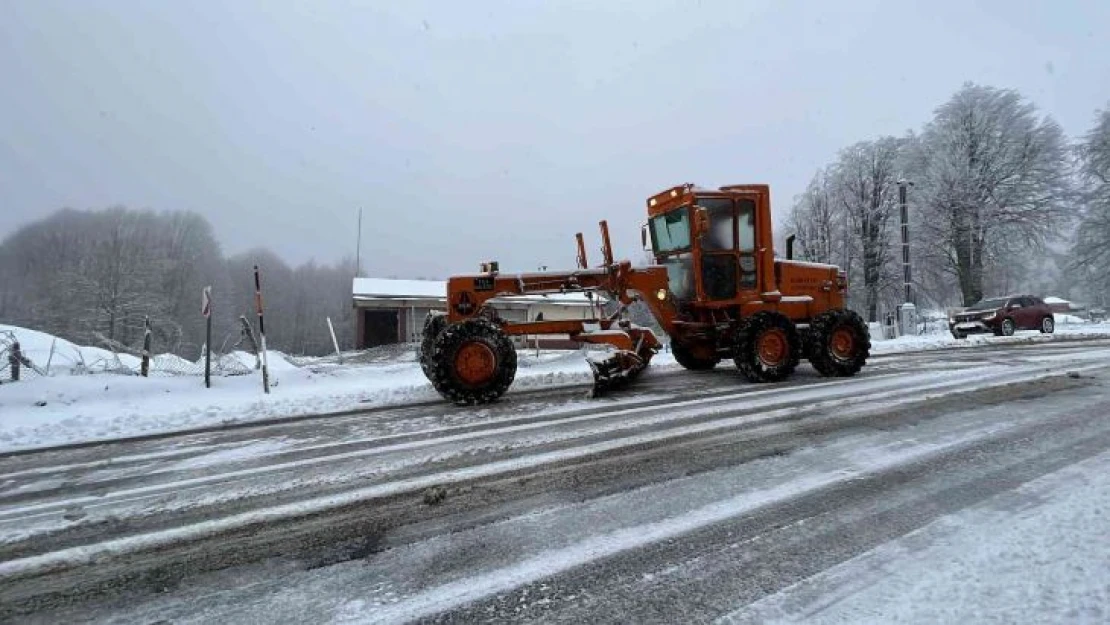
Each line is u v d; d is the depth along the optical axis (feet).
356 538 8.42
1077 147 80.69
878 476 10.18
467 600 6.53
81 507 10.50
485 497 9.87
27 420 19.19
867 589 6.43
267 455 13.71
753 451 12.02
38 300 146.10
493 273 20.53
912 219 87.71
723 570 7.00
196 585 7.21
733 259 22.63
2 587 7.36
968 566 6.84
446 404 19.66
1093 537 7.40
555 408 17.66
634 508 9.07
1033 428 13.29
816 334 22.47
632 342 20.29
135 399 22.72
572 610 6.23
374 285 97.19
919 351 34.91
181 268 157.17
